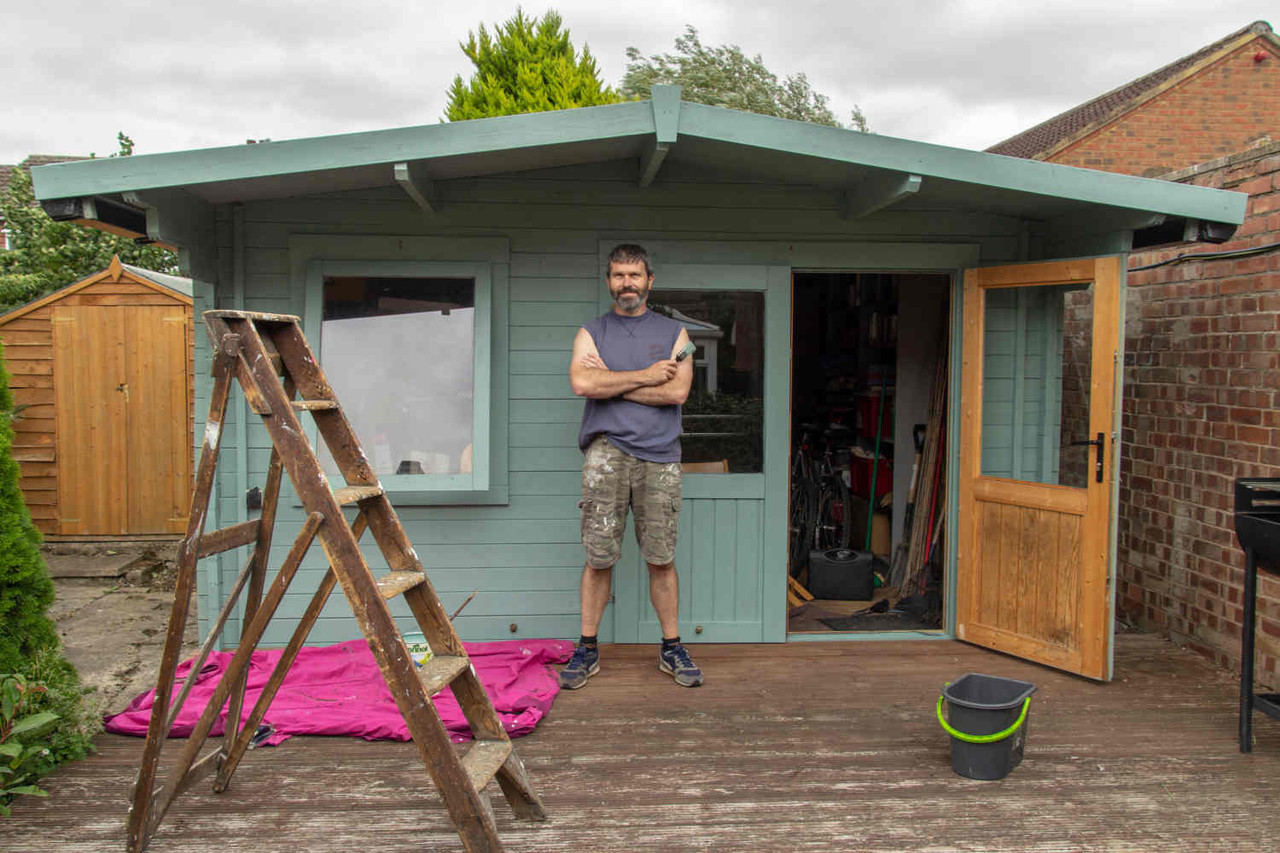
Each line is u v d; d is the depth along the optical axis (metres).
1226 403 4.25
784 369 4.46
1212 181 4.41
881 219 4.50
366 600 2.33
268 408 2.40
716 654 4.37
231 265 4.25
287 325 2.71
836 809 2.84
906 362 5.97
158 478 7.32
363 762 3.16
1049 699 3.81
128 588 6.12
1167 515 4.72
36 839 2.62
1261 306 4.01
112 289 7.21
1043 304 4.53
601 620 4.50
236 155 3.43
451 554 4.43
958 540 4.62
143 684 4.07
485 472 4.19
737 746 3.31
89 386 7.24
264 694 2.78
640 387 3.74
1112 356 3.85
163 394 7.29
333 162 3.49
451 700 3.62
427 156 3.53
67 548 7.06
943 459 5.36
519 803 2.74
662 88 3.49
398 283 4.29
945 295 5.42
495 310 4.37
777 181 4.44
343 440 2.68
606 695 3.81
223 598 4.32
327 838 2.65
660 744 3.33
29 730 2.94
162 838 2.64
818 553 5.61
